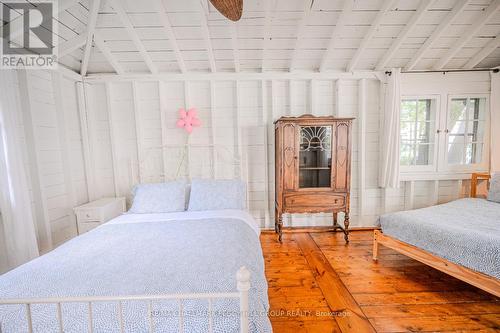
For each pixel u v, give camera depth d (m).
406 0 2.24
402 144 3.27
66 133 2.67
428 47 2.72
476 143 3.25
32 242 2.02
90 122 3.04
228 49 2.77
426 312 1.72
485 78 3.09
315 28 2.52
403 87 3.11
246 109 3.22
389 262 2.46
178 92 3.18
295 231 3.27
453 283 2.08
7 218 1.88
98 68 2.98
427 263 2.00
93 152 3.09
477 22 2.46
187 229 1.95
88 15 2.27
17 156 1.94
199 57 2.88
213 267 1.30
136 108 3.09
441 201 3.41
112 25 2.42
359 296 1.91
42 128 2.45
